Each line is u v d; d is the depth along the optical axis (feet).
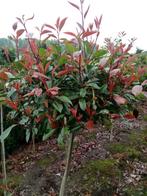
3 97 6.05
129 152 13.93
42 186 12.60
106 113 5.90
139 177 12.37
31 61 5.80
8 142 15.97
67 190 12.01
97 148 14.56
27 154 15.67
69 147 7.07
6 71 6.56
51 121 5.71
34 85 5.95
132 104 6.49
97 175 12.50
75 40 6.26
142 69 6.15
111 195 11.62
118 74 5.96
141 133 15.84
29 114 6.02
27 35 6.20
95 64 6.12
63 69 5.95
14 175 13.87
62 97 5.51
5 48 7.11
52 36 6.32
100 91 5.85
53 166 13.80
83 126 5.96
